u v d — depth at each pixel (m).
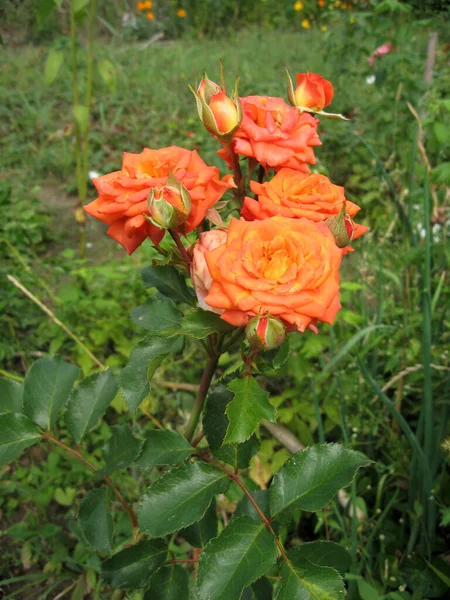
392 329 0.50
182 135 1.17
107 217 0.24
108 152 1.12
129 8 2.09
